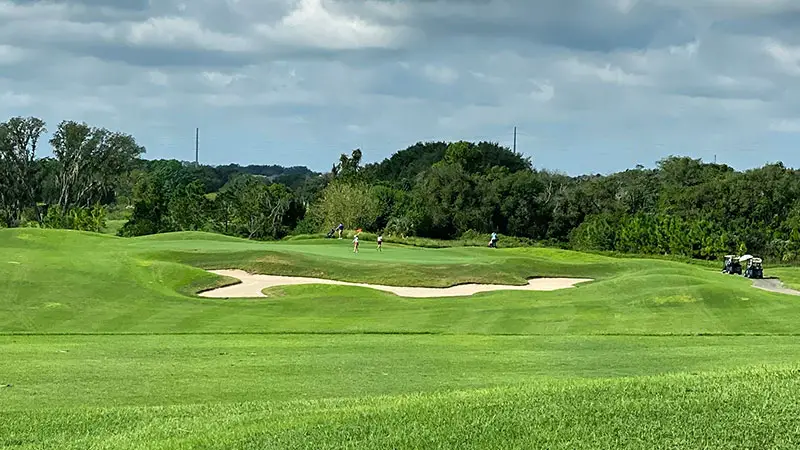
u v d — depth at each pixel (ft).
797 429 31.04
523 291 116.67
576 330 79.61
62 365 53.01
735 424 31.58
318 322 84.17
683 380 38.73
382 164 489.26
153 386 46.78
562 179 342.03
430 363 54.90
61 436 34.27
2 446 32.99
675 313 91.25
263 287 124.36
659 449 29.37
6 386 46.29
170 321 84.43
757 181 269.23
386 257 160.45
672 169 332.60
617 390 36.76
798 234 239.91
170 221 300.20
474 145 411.34
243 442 30.81
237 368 52.60
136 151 363.35
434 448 29.73
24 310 88.22
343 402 39.27
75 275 108.47
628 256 226.38
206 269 138.51
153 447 31.07
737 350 61.16
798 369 41.29
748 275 170.81
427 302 102.32
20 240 165.37
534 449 29.55
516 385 41.09
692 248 236.22
